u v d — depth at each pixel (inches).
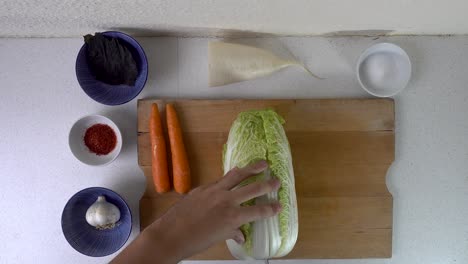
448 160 38.5
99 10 28.6
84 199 37.2
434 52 38.2
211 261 38.3
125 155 38.2
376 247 38.0
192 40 38.2
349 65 38.2
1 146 38.0
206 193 27.8
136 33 37.1
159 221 25.7
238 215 27.4
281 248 33.1
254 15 30.3
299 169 37.9
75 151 36.7
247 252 32.7
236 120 33.9
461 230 38.6
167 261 24.1
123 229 37.1
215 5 27.5
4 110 38.0
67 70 38.1
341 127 37.7
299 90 38.1
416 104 38.4
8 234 38.3
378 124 37.6
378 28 35.0
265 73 36.7
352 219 37.9
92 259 38.4
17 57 37.9
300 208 37.9
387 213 37.9
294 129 37.7
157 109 36.7
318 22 32.5
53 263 38.4
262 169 30.5
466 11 29.4
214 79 37.0
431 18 31.4
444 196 38.6
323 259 38.4
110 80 36.4
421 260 38.7
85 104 38.2
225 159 34.4
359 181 37.9
